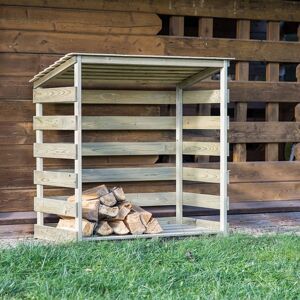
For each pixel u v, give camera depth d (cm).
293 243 615
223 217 668
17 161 703
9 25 695
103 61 610
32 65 704
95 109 722
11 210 702
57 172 652
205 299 455
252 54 774
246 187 776
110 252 562
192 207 748
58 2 708
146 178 726
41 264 525
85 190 690
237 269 529
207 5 754
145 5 733
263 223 754
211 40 757
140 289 472
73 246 582
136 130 734
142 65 627
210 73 670
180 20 748
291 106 846
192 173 720
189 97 719
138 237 636
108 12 723
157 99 728
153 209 741
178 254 565
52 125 654
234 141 767
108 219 647
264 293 473
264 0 775
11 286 467
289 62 793
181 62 633
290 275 517
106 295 459
